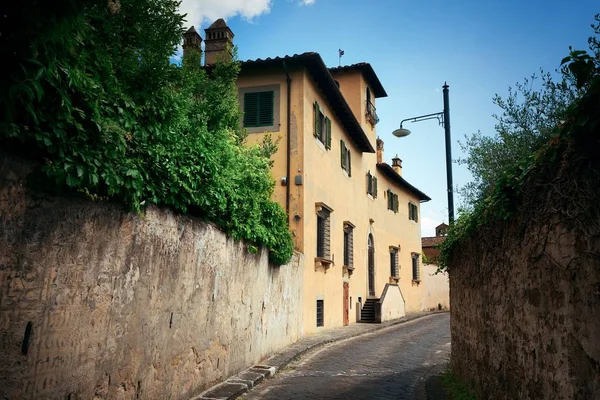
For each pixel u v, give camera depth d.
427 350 13.52
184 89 6.02
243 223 8.77
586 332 3.12
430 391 7.69
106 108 4.38
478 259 6.47
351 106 23.34
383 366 10.77
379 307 22.28
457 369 8.45
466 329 7.50
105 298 4.62
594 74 3.15
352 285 22.14
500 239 5.27
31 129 3.58
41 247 3.76
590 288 3.08
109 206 4.62
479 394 6.36
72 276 4.13
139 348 5.29
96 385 4.50
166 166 5.39
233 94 8.54
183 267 6.35
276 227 11.19
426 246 45.34
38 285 3.73
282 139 16.03
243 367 9.18
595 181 3.04
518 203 4.57
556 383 3.62
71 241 4.10
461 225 7.83
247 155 9.88
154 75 4.98
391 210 30.14
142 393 5.36
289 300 13.64
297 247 15.59
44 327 3.81
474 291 6.80
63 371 4.04
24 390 3.60
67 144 3.88
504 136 7.19
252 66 16.27
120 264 4.86
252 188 9.12
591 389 3.05
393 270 30.08
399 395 7.85
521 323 4.52
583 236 3.17
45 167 3.69
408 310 32.06
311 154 16.73
